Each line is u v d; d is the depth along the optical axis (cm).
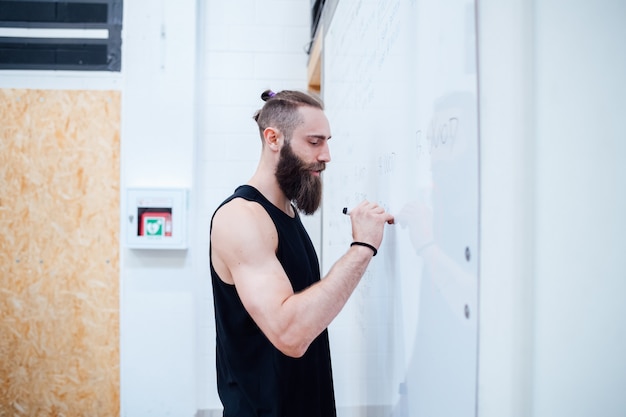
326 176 170
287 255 95
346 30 126
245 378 97
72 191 235
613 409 41
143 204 228
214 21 244
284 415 96
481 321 46
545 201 41
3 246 235
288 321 74
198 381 241
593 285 41
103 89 235
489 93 45
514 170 42
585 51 41
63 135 235
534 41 41
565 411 41
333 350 142
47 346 235
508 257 43
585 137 41
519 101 42
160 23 233
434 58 57
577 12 41
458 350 51
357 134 110
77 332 236
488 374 45
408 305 70
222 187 245
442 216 55
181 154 234
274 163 100
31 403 236
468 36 48
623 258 41
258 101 246
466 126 48
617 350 41
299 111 98
